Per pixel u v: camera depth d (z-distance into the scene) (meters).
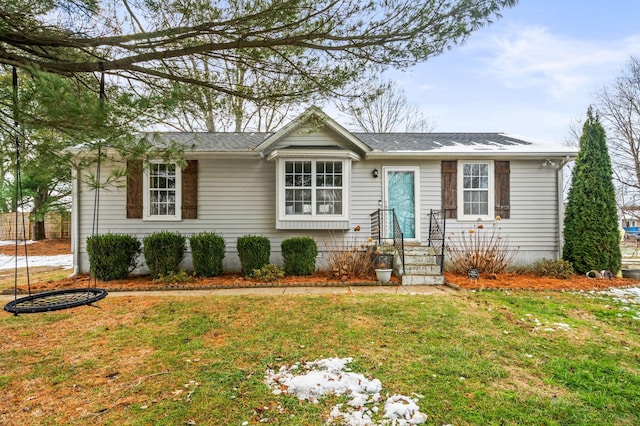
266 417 2.59
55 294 3.54
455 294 6.54
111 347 3.98
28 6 2.80
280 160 8.73
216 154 8.64
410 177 9.34
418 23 3.41
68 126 2.60
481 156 8.96
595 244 8.30
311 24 3.46
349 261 8.39
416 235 9.17
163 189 8.99
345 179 8.80
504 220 9.16
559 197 9.14
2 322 4.90
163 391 2.98
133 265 8.30
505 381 3.15
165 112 3.21
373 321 4.85
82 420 2.57
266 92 4.04
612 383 3.13
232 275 8.55
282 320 4.92
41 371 3.39
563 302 5.93
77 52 3.49
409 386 3.03
